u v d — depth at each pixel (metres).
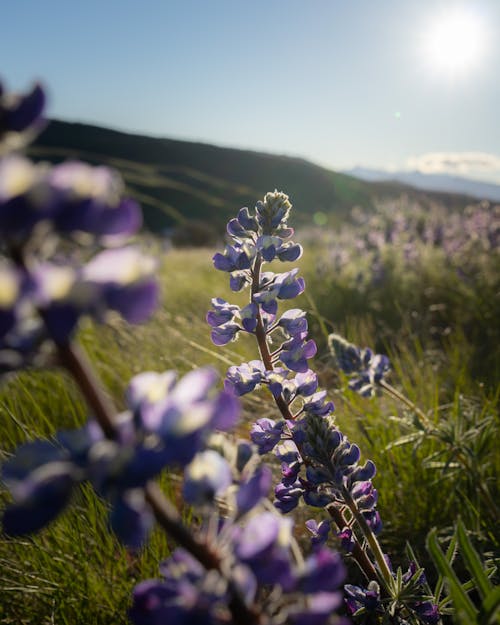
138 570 0.31
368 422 0.43
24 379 0.45
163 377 0.10
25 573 0.29
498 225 1.06
